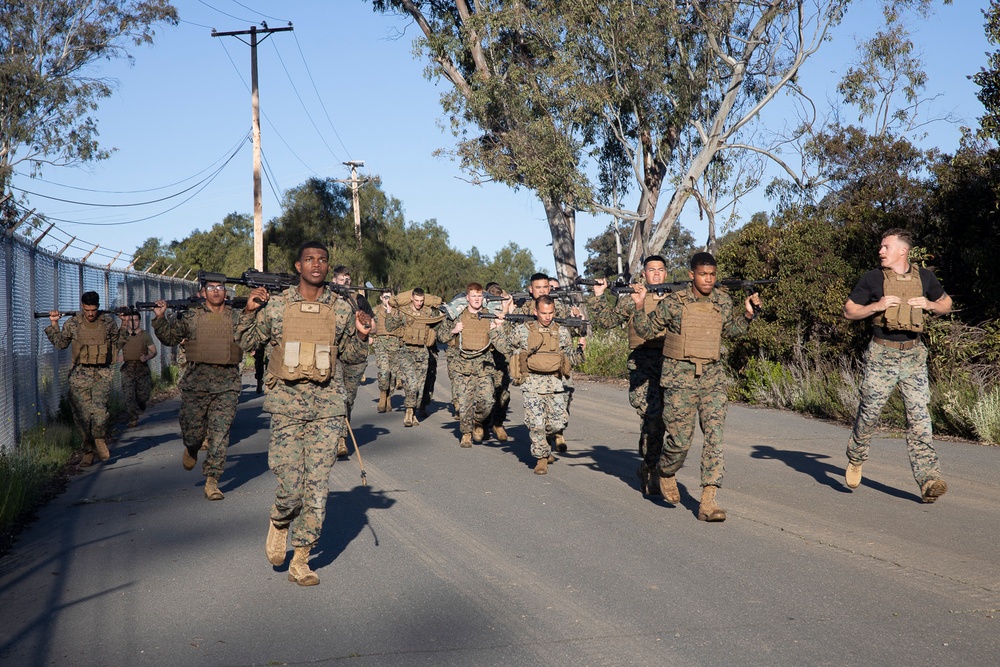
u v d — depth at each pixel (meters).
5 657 4.54
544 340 9.18
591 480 8.91
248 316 5.64
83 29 33.44
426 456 10.60
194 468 10.19
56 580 5.91
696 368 7.04
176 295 26.34
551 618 4.94
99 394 10.67
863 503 7.52
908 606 4.98
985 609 4.91
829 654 4.33
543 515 7.42
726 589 5.36
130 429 14.05
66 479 9.79
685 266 41.72
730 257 17.12
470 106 26.55
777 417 13.42
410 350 13.38
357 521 7.34
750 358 16.39
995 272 12.95
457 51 28.50
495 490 8.49
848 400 12.84
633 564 5.93
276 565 6.10
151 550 6.62
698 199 27.44
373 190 59.66
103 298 17.61
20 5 32.94
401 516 7.49
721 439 7.08
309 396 5.67
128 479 9.67
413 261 62.03
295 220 56.47
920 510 7.23
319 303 5.73
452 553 6.31
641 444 8.27
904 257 7.43
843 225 15.85
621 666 4.26
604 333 24.34
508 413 15.02
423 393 14.54
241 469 10.02
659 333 7.39
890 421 12.16
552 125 25.70
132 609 5.27
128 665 4.41
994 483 8.20
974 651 4.32
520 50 27.86
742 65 26.00
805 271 15.51
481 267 77.25
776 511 7.32
